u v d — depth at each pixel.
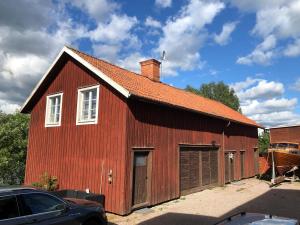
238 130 23.81
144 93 13.70
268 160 23.83
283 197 16.38
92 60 15.57
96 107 13.91
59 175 14.95
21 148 20.59
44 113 16.70
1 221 5.86
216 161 20.02
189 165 16.98
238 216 5.14
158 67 19.64
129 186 12.52
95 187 13.23
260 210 13.16
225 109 25.75
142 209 13.12
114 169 12.68
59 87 16.06
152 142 14.05
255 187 19.98
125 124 12.63
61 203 7.20
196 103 19.61
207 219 11.55
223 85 59.03
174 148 15.59
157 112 14.54
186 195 16.45
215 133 19.89
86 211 7.61
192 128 17.31
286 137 30.67
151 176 13.80
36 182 15.06
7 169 20.11
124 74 16.06
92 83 14.30
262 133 35.59
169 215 12.15
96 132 13.69
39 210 6.62
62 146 15.15
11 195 6.29
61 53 15.45
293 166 23.78
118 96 13.10
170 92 18.23
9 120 21.19
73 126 14.79
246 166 24.81
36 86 16.81
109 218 11.73
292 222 4.66
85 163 13.86
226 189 18.77
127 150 12.59
